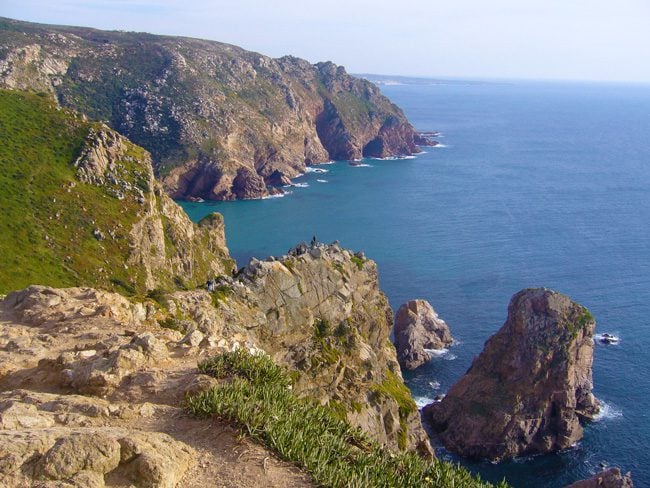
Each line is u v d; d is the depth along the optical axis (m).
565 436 68.88
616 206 178.50
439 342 90.19
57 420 13.95
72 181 91.31
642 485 62.53
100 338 21.36
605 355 86.12
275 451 14.03
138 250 89.06
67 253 80.56
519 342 70.81
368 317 51.22
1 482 10.63
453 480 17.34
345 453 15.56
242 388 16.17
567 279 115.12
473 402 71.38
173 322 28.28
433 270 119.88
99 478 11.23
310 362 41.72
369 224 159.25
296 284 43.78
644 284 112.62
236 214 178.88
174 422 14.73
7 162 89.50
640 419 72.62
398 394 50.31
